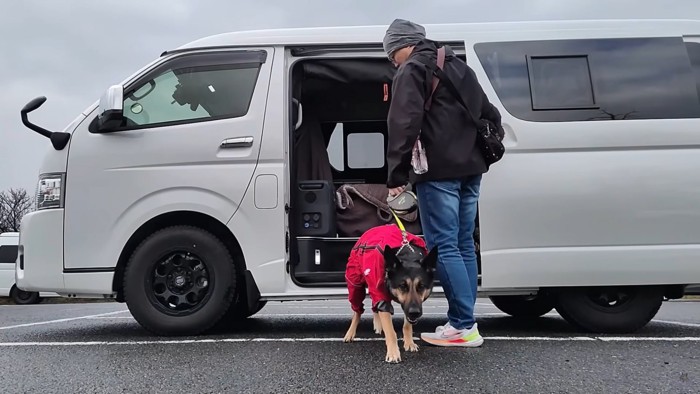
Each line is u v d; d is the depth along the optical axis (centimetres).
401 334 405
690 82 399
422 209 323
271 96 400
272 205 384
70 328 457
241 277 405
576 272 379
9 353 323
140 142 388
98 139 390
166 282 385
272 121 395
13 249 1593
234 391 237
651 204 382
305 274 398
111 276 376
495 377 258
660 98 395
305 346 338
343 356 306
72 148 390
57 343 357
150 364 289
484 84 397
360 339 365
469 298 325
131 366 285
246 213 383
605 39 407
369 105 515
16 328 461
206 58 412
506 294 407
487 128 320
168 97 404
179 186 382
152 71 410
